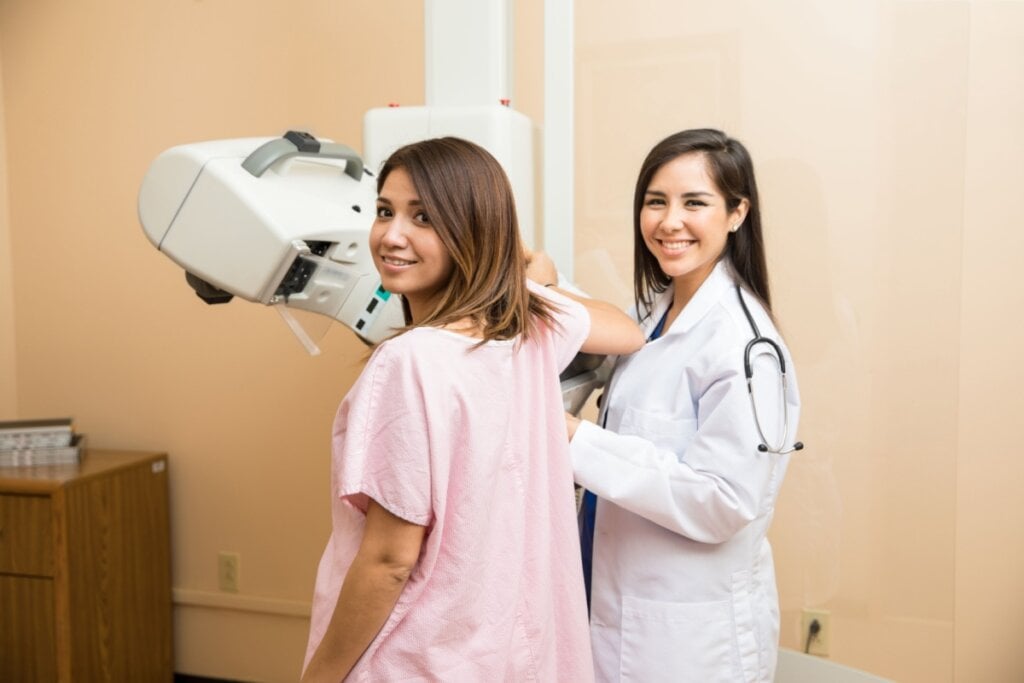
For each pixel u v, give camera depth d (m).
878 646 1.77
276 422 2.27
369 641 0.87
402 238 0.91
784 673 1.80
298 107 2.18
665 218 1.20
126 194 2.32
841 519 1.78
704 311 1.21
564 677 1.03
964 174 1.66
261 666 2.34
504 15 1.47
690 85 1.77
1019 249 1.77
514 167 1.45
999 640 1.86
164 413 2.36
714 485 1.09
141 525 2.22
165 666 2.33
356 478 0.84
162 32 2.26
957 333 1.68
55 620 1.95
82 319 2.40
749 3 1.73
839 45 1.70
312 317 1.35
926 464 1.72
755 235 1.26
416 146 0.94
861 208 1.72
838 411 1.77
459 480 0.86
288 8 2.16
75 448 2.15
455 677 0.87
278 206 1.12
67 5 2.31
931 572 1.73
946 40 1.64
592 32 1.83
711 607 1.17
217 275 1.14
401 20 2.08
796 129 1.73
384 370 0.86
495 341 0.91
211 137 2.25
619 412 1.26
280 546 2.29
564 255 1.61
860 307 1.73
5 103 2.39
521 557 0.94
